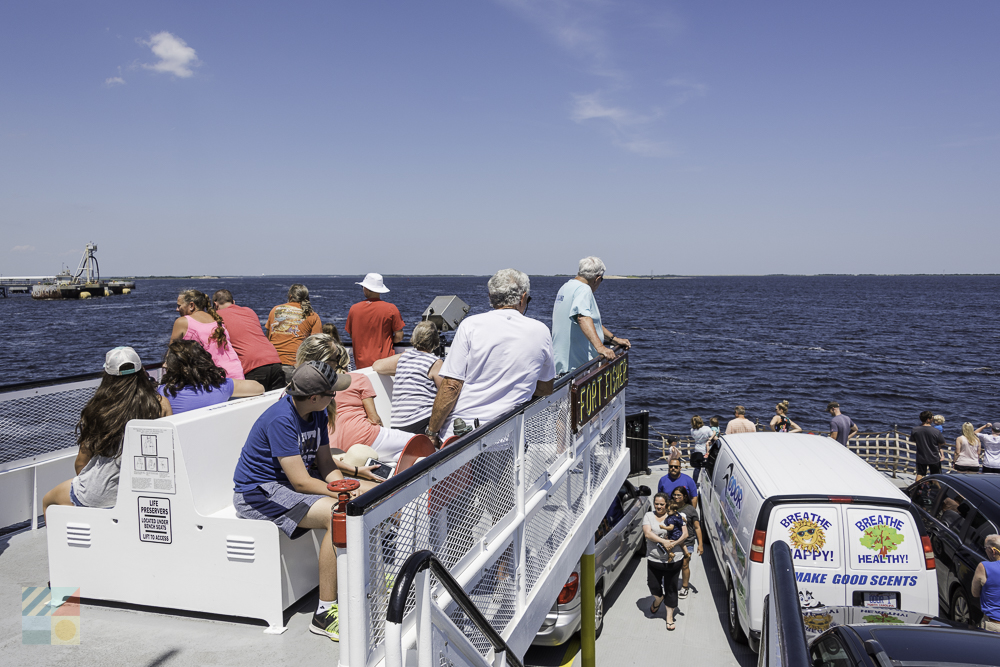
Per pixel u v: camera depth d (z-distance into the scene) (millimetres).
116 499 3127
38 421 4379
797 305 104812
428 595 1964
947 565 7516
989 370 36188
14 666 2553
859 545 6000
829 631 3521
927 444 11883
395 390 4242
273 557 2869
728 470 8016
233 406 3373
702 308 96812
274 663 2602
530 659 6746
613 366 5648
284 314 6082
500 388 3498
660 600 7770
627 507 8531
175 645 2727
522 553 3291
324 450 3148
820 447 7609
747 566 6316
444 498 2506
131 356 3143
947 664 3014
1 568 3564
